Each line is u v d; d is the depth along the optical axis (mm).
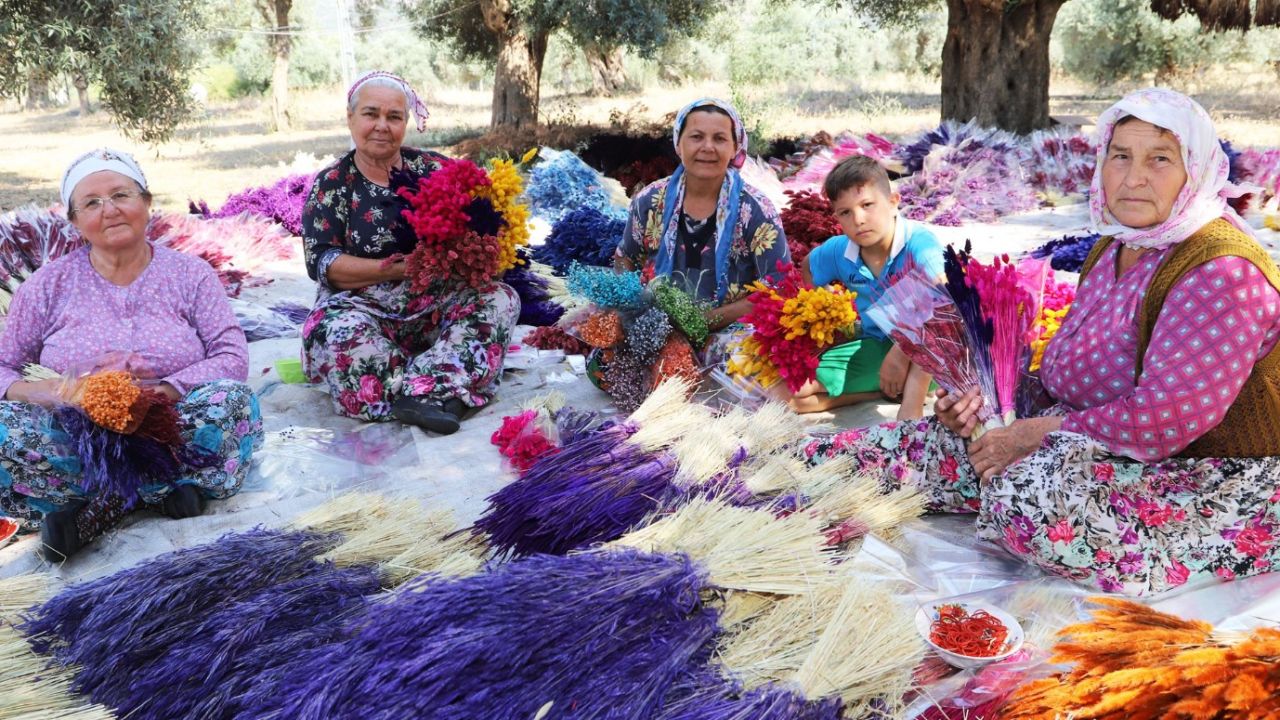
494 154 14422
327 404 4285
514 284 5406
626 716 1919
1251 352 2357
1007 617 2416
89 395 2965
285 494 3441
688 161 3969
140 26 10258
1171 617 2025
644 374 3977
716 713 1943
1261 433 2479
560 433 3602
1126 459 2578
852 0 17969
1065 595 2566
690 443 2992
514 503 2773
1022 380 2988
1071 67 27734
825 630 2170
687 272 4156
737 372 3861
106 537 3146
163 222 6871
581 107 23109
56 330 3393
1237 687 1737
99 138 20344
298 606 2342
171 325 3449
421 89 35719
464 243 3922
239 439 3348
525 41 17125
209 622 2273
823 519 2822
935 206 9469
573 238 6359
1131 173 2408
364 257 4223
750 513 2551
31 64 9883
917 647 2168
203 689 2117
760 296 3699
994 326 2793
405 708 1907
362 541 2672
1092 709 1849
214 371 3406
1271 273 2357
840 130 16953
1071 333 2773
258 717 1955
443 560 2648
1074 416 2594
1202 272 2369
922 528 2975
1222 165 2395
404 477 3557
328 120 23500
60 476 3057
